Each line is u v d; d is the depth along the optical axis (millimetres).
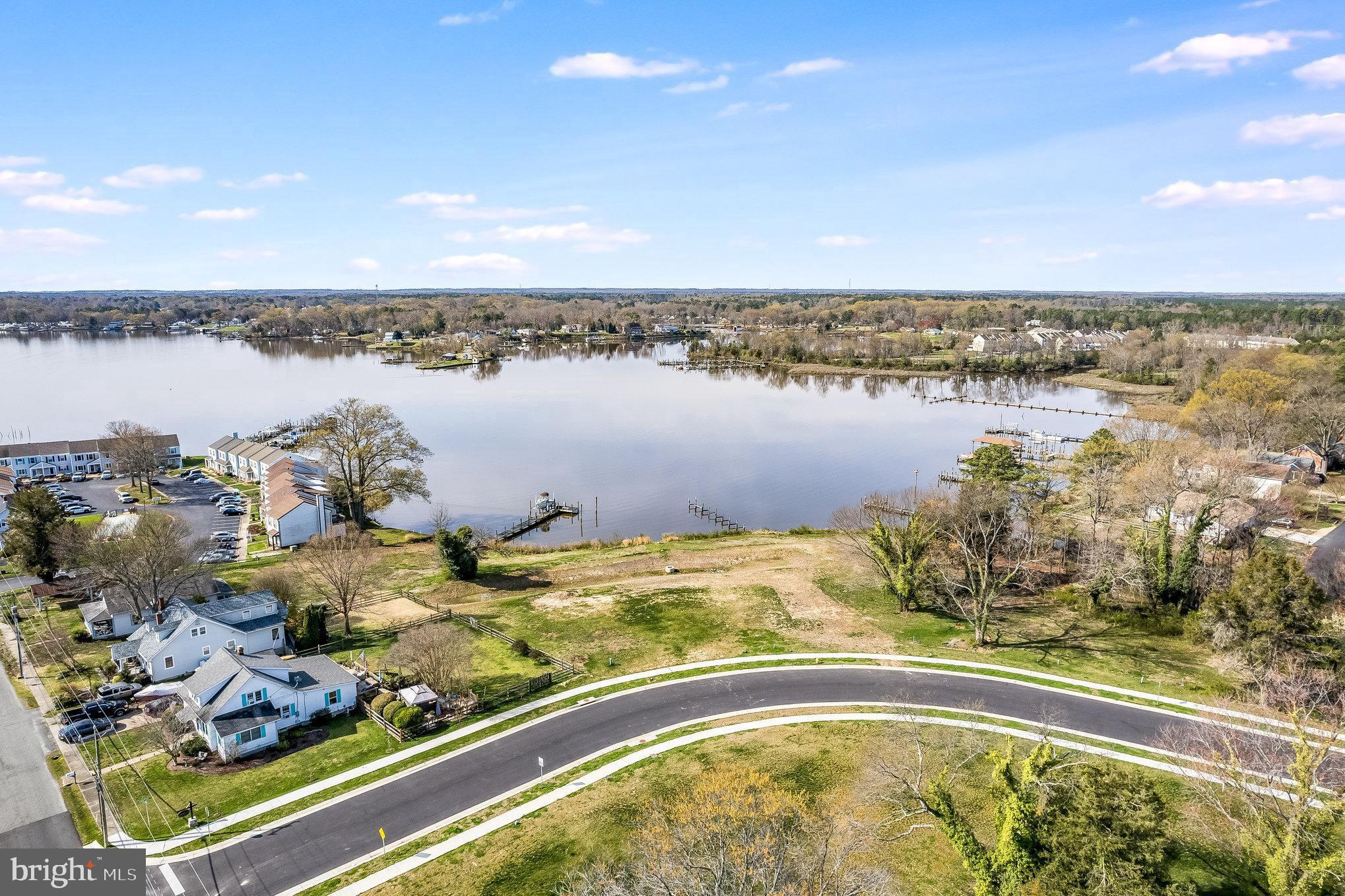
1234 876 36188
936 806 35250
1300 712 44031
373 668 59125
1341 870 30328
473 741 49375
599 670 59219
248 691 49594
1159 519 71500
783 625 67000
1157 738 47812
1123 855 30328
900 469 133375
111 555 66125
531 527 105375
